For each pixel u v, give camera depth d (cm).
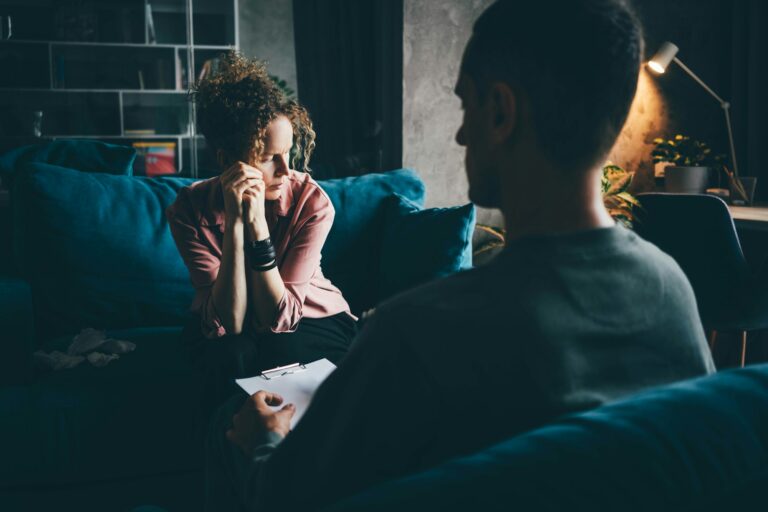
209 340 175
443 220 211
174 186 235
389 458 63
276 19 756
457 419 61
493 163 67
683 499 43
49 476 177
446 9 314
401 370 61
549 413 60
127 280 221
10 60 626
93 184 224
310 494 67
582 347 62
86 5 636
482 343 60
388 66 332
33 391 179
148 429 184
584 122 63
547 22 62
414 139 318
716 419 48
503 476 44
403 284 212
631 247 66
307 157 195
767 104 374
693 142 361
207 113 177
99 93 647
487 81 66
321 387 68
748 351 343
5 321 180
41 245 216
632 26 64
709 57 376
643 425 47
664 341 66
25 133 627
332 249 232
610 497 42
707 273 275
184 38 665
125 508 185
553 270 62
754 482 45
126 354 201
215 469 109
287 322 173
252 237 170
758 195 380
